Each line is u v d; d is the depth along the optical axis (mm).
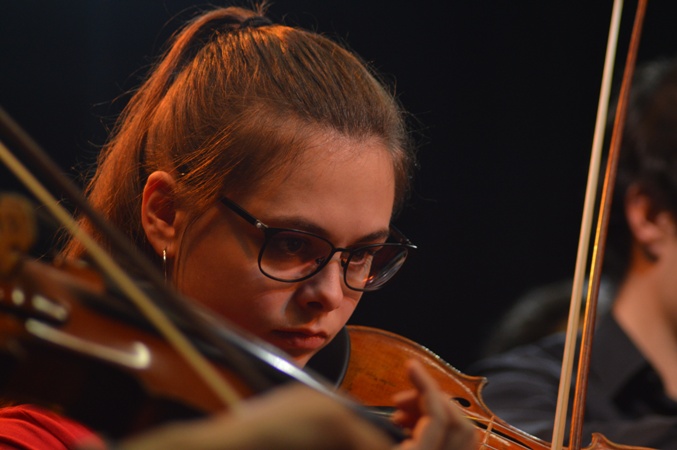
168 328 2480
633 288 6980
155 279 2646
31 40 12031
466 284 15359
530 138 15125
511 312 8977
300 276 4258
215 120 4453
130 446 1452
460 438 2441
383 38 14234
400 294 15383
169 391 2557
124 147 4891
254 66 4586
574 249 15242
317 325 4305
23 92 12039
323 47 4801
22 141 2541
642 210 6715
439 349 15391
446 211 15250
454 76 14773
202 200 4309
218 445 1480
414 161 5293
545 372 7082
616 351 6926
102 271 2693
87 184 5738
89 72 12125
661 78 6762
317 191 4250
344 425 1603
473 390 5160
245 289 4242
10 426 4008
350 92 4570
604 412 6785
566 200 15156
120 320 2586
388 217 4523
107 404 2488
